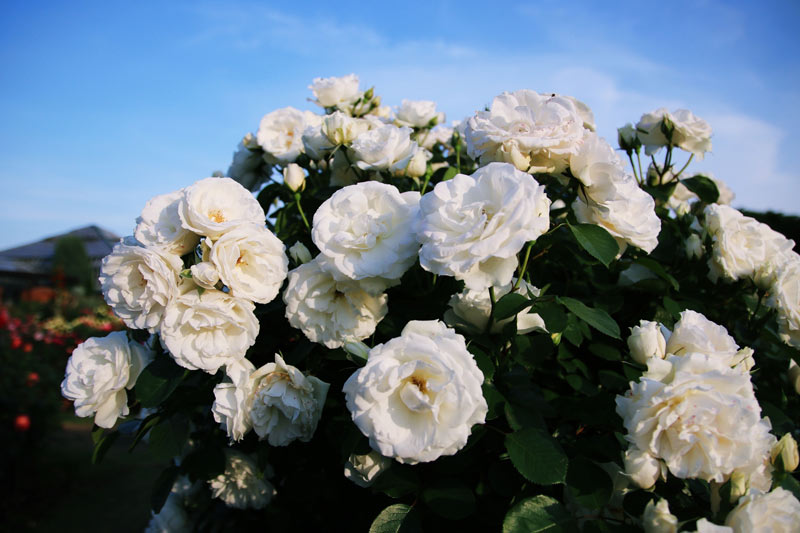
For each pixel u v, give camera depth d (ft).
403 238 1.41
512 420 1.40
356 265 1.40
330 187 2.04
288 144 2.27
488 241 1.25
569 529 1.28
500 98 1.61
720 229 1.88
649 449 1.26
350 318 1.52
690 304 1.86
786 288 1.75
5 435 4.86
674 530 1.19
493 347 1.49
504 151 1.51
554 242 1.74
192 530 2.27
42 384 5.63
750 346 1.85
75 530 4.55
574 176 1.54
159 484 1.78
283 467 1.91
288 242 1.93
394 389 1.21
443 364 1.19
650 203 1.59
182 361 1.42
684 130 2.08
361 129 1.99
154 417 1.64
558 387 1.83
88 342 1.58
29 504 4.87
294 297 1.52
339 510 1.88
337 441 1.63
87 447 6.70
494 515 1.51
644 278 1.88
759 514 1.20
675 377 1.25
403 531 1.36
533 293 1.55
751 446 1.21
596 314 1.42
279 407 1.50
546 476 1.30
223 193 1.49
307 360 1.66
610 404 1.50
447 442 1.19
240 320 1.44
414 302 1.66
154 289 1.40
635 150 2.22
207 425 1.94
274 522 1.95
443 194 1.35
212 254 1.39
